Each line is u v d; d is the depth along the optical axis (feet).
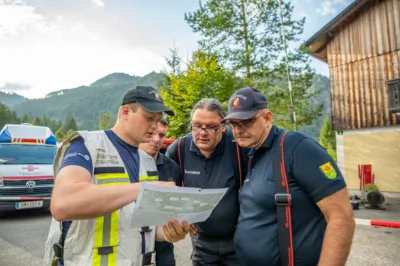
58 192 3.83
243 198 6.42
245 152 7.97
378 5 42.06
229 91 51.06
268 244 5.69
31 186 26.30
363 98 43.45
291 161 5.62
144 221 4.16
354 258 15.14
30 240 19.49
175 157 9.05
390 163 39.96
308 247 5.39
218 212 7.91
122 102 5.21
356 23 44.73
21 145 29.17
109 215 4.59
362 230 20.42
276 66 54.44
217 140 8.02
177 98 56.34
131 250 4.73
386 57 41.14
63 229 4.74
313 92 57.31
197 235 8.57
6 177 25.68
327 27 46.26
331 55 48.11
